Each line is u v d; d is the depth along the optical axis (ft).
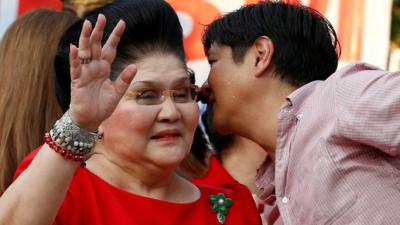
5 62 23.15
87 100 16.28
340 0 33.94
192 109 18.44
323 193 18.40
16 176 17.81
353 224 18.20
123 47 18.16
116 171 18.62
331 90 18.93
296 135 19.15
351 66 19.20
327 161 18.48
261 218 21.01
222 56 21.04
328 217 18.34
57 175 16.31
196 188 19.80
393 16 58.34
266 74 20.66
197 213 19.20
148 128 18.01
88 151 16.53
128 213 18.26
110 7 18.62
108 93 16.53
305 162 18.86
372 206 18.16
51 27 23.22
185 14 31.53
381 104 17.83
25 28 23.24
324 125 18.81
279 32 20.68
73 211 17.85
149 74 18.01
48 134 16.42
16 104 22.67
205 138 25.64
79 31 18.79
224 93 20.94
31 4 30.55
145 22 18.24
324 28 21.25
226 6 31.60
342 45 34.06
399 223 18.07
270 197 21.24
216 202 19.62
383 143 17.87
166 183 18.99
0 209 16.30
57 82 19.26
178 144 18.25
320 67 21.02
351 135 18.15
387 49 34.27
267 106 20.66
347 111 18.25
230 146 26.45
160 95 18.12
